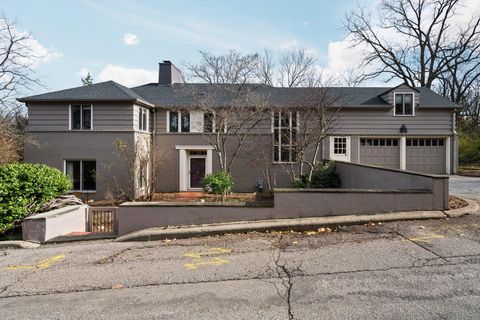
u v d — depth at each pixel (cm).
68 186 871
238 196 1402
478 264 388
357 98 1712
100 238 631
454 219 593
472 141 2450
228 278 377
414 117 1641
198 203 661
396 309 289
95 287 364
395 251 441
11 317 298
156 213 657
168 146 1578
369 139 1652
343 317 279
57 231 664
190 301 320
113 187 1383
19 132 1413
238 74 1473
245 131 1512
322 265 405
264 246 497
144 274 399
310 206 653
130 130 1394
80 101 1381
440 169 1656
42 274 414
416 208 644
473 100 2903
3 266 452
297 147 1301
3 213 656
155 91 1742
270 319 280
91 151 1397
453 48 2694
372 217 601
